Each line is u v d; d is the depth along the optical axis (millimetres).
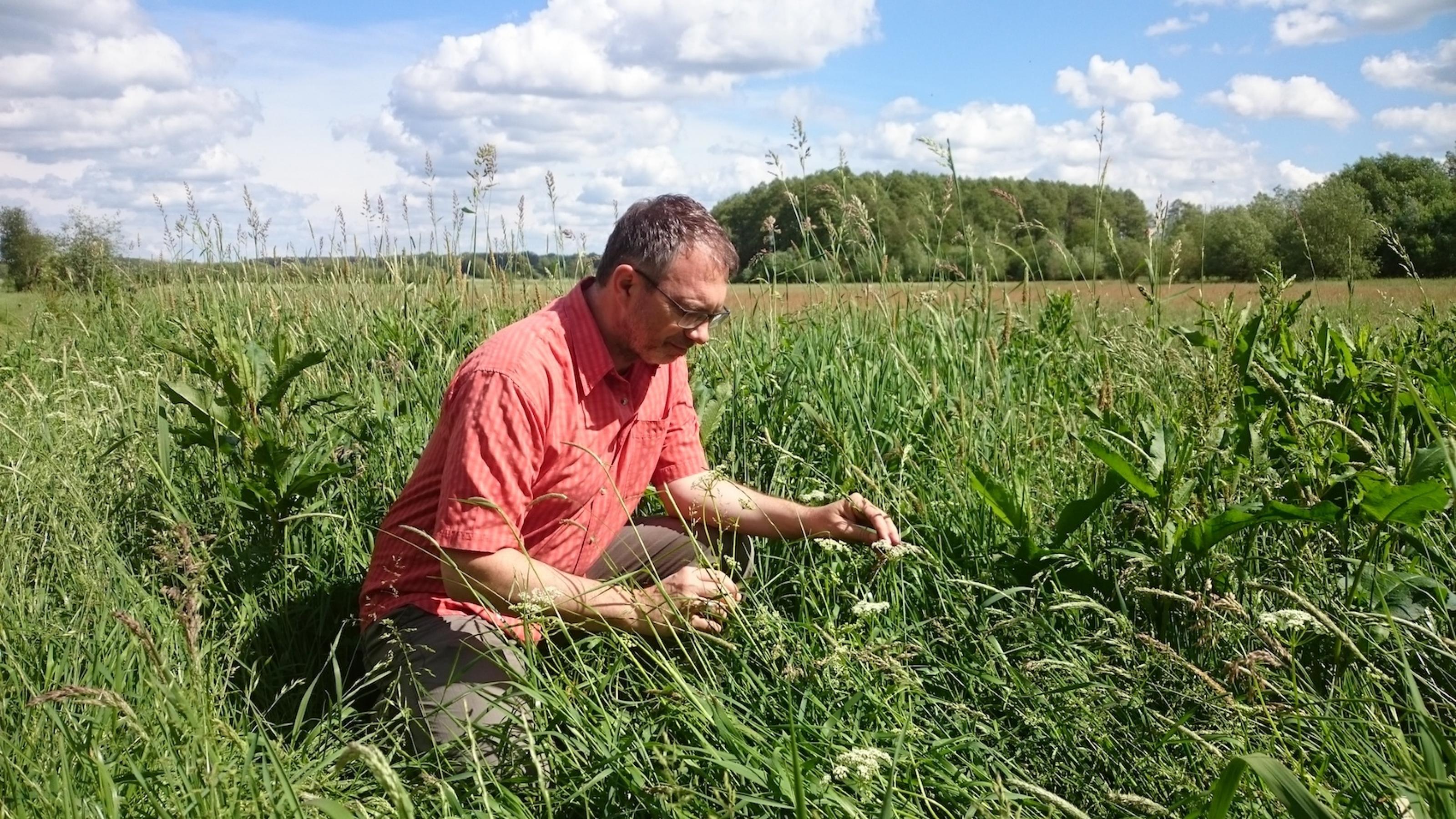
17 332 7262
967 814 1878
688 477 3123
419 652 2582
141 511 3355
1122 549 2811
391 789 1267
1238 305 3670
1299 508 2346
